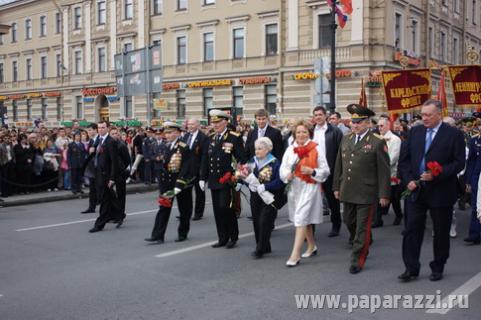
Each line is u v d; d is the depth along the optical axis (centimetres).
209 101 3578
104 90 4184
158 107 2208
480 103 1112
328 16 2914
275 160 762
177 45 3709
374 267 709
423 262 735
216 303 565
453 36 3806
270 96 3247
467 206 1250
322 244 858
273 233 955
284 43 3097
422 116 618
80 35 4400
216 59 3481
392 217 1119
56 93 4653
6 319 529
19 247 858
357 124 691
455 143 607
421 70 1127
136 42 3931
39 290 621
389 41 2828
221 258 768
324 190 924
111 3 4100
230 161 822
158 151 1795
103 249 837
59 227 1045
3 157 1505
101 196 999
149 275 680
